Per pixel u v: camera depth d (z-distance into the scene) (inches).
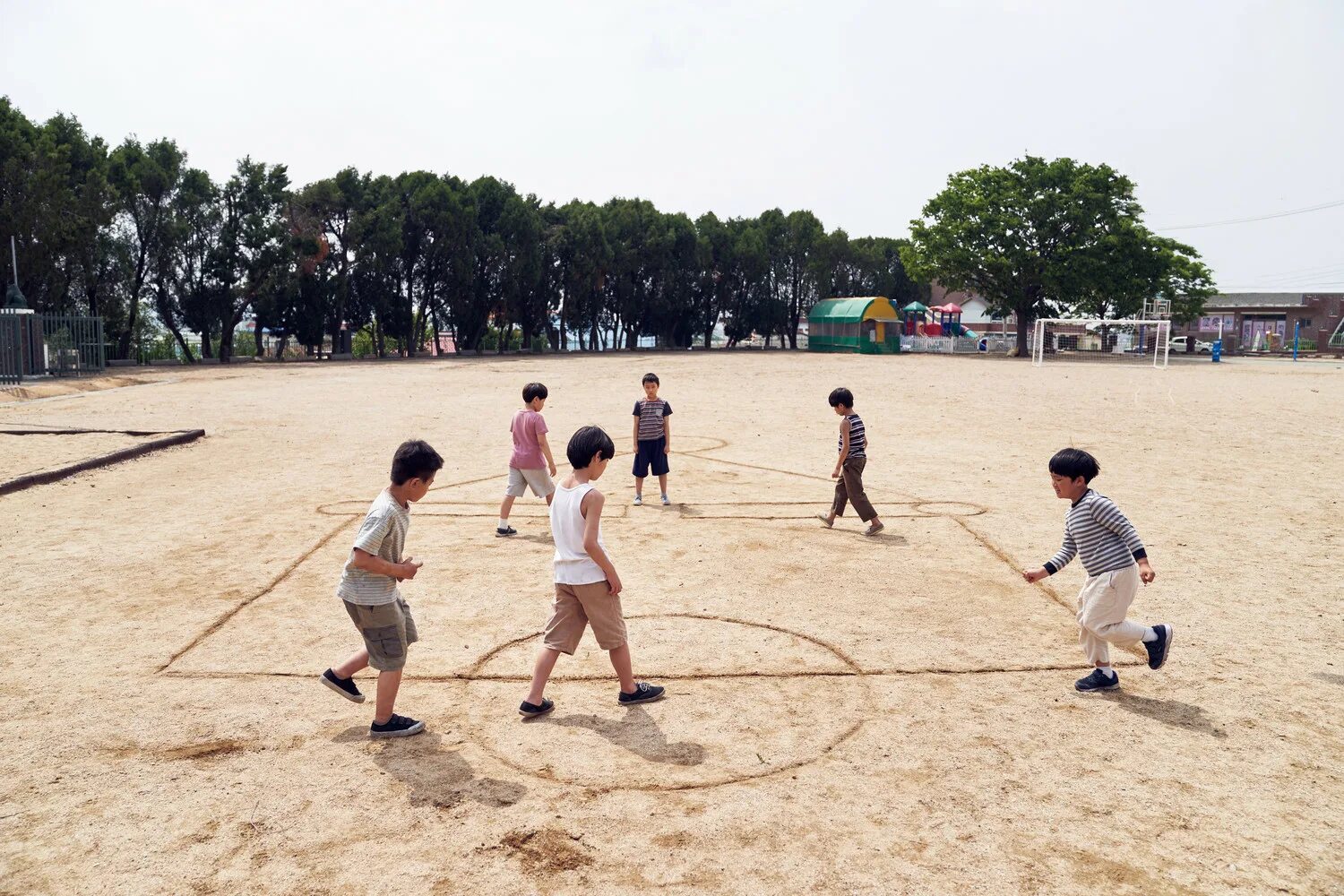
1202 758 181.5
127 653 237.5
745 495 462.9
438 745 187.5
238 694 211.9
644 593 293.9
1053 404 940.6
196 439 643.5
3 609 272.4
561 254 2311.8
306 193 1850.4
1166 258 2153.1
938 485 490.6
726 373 1389.0
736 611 275.7
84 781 170.7
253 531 371.6
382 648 185.6
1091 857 146.8
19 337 1149.7
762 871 142.9
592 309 2459.4
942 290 3878.0
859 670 229.1
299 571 315.6
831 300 2532.0
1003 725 197.3
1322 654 239.6
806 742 189.2
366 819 158.1
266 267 1750.7
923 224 2298.2
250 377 1305.4
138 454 565.9
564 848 149.4
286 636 251.1
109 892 136.7
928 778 173.6
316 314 1883.6
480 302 2170.3
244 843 150.5
